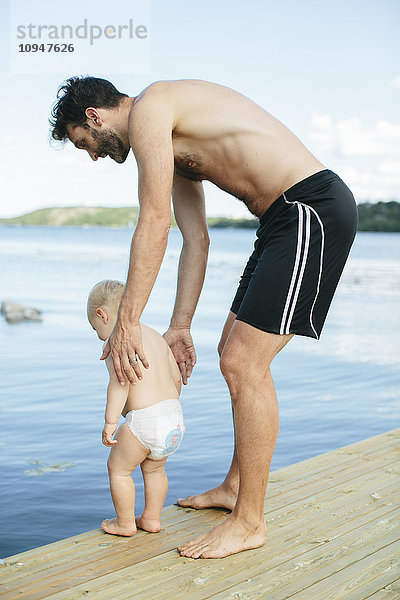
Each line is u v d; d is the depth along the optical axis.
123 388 2.22
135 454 2.26
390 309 13.23
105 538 2.31
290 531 2.33
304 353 8.21
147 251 2.03
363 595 1.91
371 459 3.09
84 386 6.07
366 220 62.59
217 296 14.80
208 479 3.72
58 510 3.36
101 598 1.90
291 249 2.05
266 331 2.08
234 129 2.12
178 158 2.21
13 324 10.55
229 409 5.21
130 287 2.05
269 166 2.12
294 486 2.75
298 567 2.07
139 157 2.04
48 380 6.31
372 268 25.84
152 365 2.28
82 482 3.74
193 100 2.12
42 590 1.94
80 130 2.24
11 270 22.94
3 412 5.13
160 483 2.35
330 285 2.13
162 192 2.01
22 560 2.13
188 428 4.70
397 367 7.32
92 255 33.28
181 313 2.63
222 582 1.99
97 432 4.65
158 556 2.16
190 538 2.31
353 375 6.87
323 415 5.25
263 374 2.13
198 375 6.53
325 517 2.44
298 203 2.08
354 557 2.13
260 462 2.15
